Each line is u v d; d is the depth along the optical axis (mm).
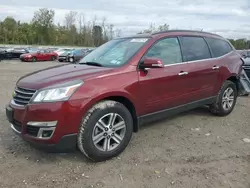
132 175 3246
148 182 3098
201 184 3068
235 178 3213
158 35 4387
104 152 3516
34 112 3170
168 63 4336
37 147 3293
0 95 7637
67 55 29172
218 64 5277
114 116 3574
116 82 3578
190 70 4613
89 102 3299
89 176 3211
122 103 3834
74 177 3184
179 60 4539
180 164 3539
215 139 4441
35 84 3395
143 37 4402
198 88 4863
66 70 3830
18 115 3369
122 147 3717
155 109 4164
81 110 3250
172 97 4379
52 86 3234
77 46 71438
